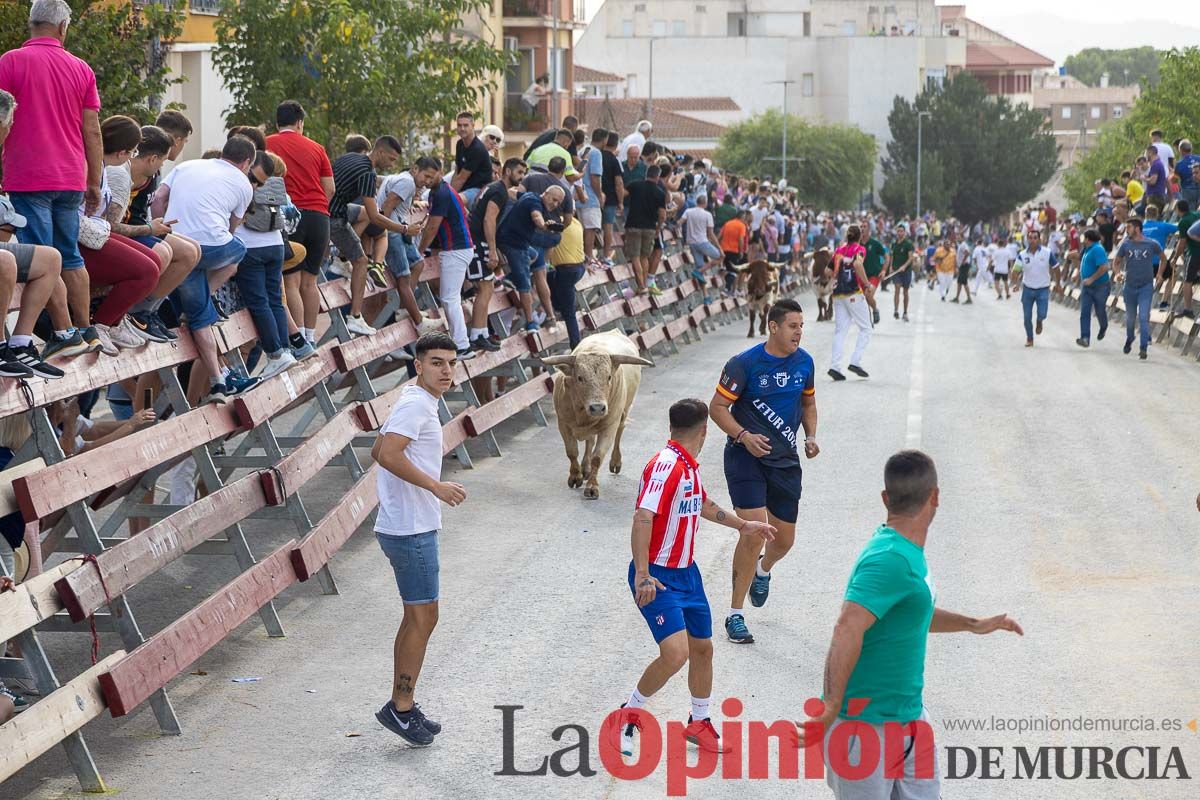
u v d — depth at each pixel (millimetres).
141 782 7945
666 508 8188
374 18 26047
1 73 9047
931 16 151125
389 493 8367
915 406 19875
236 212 11383
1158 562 11883
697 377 23172
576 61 135125
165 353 10562
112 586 8406
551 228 18750
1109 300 35531
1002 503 13969
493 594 11375
